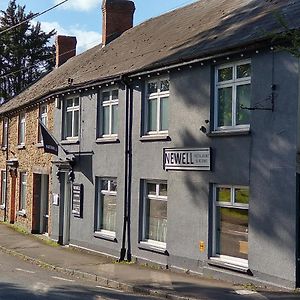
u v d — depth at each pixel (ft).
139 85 55.57
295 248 38.34
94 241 61.98
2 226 90.27
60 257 58.85
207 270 45.78
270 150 40.68
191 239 47.67
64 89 69.05
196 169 47.16
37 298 36.86
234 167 43.68
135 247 55.01
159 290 40.27
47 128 75.36
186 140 48.88
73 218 66.90
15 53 194.29
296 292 37.96
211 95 46.44
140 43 69.72
